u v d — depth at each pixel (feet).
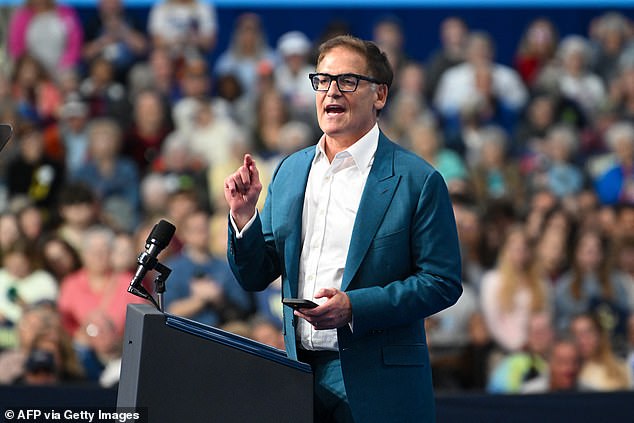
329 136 21.02
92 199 50.62
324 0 63.98
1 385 29.35
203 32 61.41
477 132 60.64
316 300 20.35
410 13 65.31
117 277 46.65
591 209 56.44
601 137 62.80
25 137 53.52
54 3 59.00
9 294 46.34
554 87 64.03
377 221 20.29
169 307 46.50
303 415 18.26
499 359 48.60
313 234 20.85
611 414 29.76
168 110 56.39
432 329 47.98
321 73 20.68
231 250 20.58
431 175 20.59
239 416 17.85
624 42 66.49
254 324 45.39
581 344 48.55
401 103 60.13
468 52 63.52
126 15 60.34
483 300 49.90
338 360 20.45
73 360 44.27
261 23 62.90
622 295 52.60
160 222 19.62
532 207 55.93
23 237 47.55
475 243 51.62
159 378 17.37
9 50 58.18
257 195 20.39
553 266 52.03
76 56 58.85
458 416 29.17
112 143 53.72
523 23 66.54
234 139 56.95
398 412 19.94
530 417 29.48
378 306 19.38
